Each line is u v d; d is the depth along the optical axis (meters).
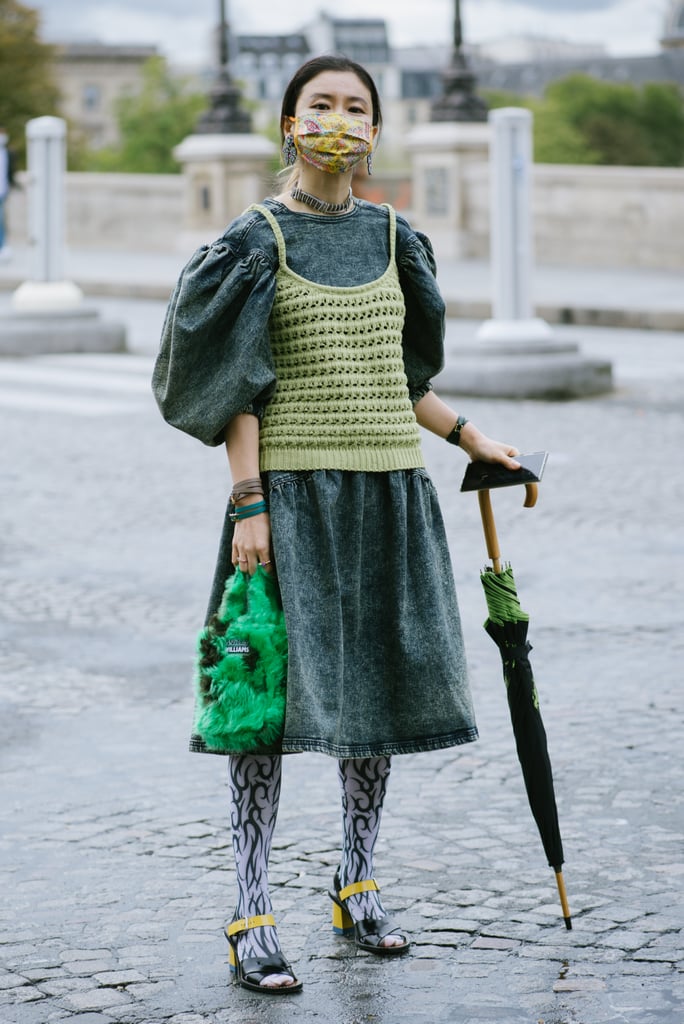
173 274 27.47
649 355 18.12
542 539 9.21
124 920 4.20
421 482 3.91
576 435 12.85
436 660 3.85
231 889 4.42
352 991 3.74
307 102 3.82
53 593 8.17
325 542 3.76
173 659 6.98
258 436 3.81
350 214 3.87
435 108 29.33
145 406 14.84
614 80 173.88
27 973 3.86
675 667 6.68
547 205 27.59
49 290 19.45
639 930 4.05
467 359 15.38
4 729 5.99
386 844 4.74
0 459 12.12
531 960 3.89
